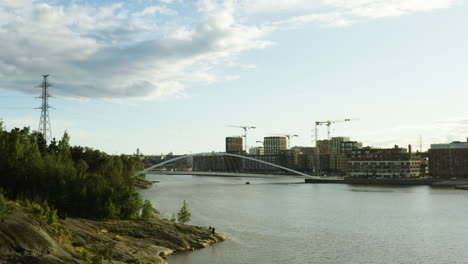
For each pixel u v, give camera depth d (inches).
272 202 6387.8
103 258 2388.0
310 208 5600.4
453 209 5497.1
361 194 7869.1
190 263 2728.8
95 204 3533.5
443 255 3070.9
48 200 3464.6
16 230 2114.9
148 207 3732.8
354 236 3690.9
